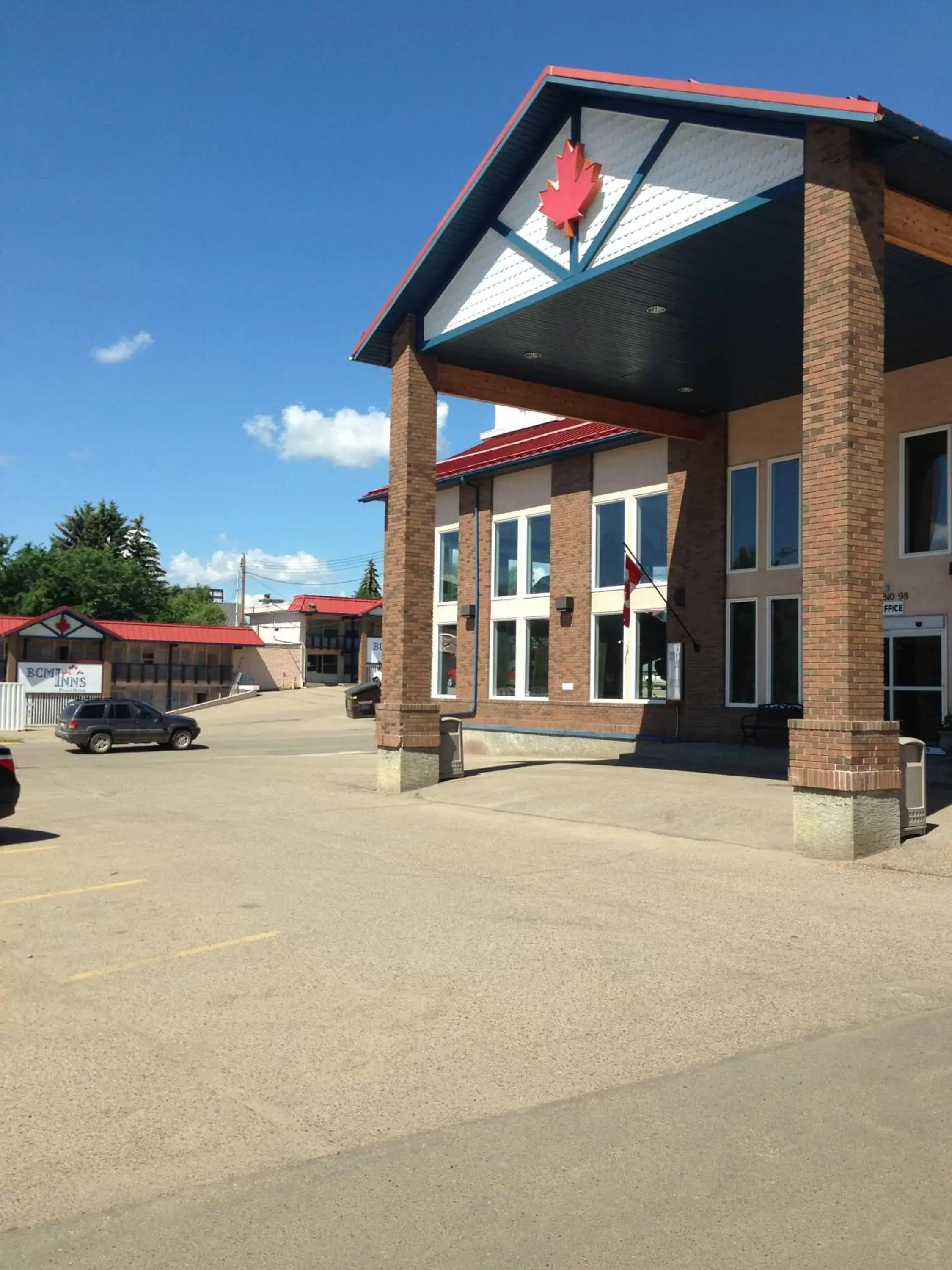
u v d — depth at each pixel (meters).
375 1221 3.91
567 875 10.49
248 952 7.68
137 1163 4.41
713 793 15.30
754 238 13.56
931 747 18.36
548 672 27.33
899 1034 5.90
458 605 30.36
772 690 21.61
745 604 22.28
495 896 9.54
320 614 73.25
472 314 17.20
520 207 16.23
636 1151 4.47
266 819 14.89
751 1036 5.90
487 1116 4.86
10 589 80.25
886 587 19.16
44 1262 3.64
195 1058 5.63
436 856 11.69
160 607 85.94
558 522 27.02
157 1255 3.69
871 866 10.62
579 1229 3.85
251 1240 3.79
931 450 18.73
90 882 10.34
